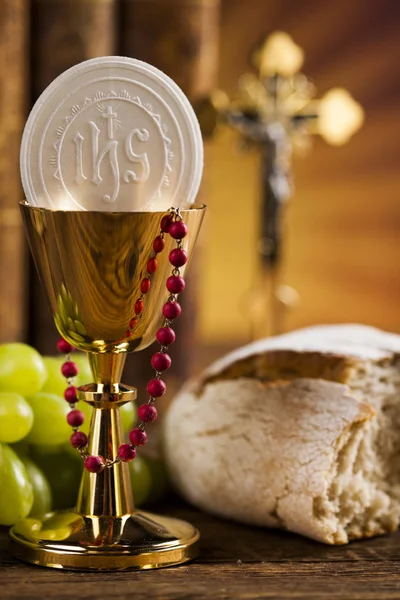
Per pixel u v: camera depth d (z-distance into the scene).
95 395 0.65
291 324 1.50
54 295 0.64
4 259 0.93
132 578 0.63
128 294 0.63
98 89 0.64
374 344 0.74
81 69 0.63
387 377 0.72
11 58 0.91
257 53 1.06
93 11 0.96
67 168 0.64
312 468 0.68
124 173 0.64
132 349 0.65
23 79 0.93
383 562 0.66
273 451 0.69
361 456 0.69
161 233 0.62
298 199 1.48
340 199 1.48
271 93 1.06
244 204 1.45
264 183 1.07
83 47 0.96
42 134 0.63
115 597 0.61
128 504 0.66
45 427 0.70
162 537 0.65
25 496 0.68
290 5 1.42
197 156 0.65
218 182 1.45
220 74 1.42
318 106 1.07
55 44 0.96
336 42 1.44
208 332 1.47
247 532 0.70
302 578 0.63
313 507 0.67
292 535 0.69
